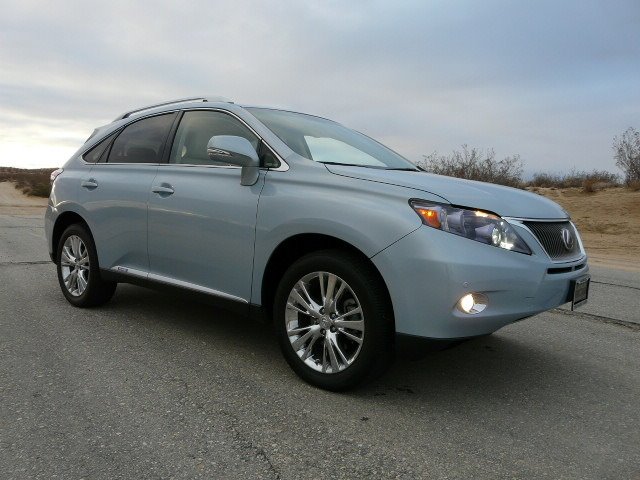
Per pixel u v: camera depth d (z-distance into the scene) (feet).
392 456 8.75
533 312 10.44
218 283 12.83
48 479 7.84
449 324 9.66
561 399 11.29
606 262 35.73
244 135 13.12
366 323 10.37
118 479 7.88
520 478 8.23
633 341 15.67
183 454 8.61
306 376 11.35
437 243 9.71
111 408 10.17
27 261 26.61
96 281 16.49
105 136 17.22
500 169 79.56
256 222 11.87
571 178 99.30
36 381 11.34
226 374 11.99
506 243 10.14
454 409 10.61
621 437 9.68
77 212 16.72
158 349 13.53
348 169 11.45
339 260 10.67
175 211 13.56
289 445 8.99
